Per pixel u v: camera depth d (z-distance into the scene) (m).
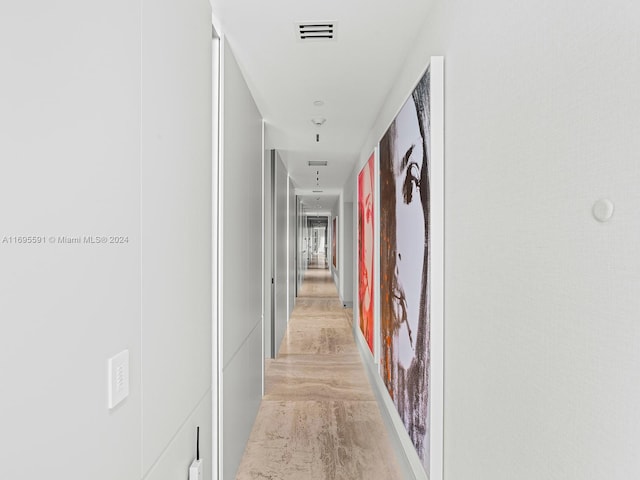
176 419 1.40
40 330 0.72
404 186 2.30
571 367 0.88
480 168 1.37
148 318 1.17
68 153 0.80
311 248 28.91
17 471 0.67
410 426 2.17
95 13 0.89
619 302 0.73
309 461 2.66
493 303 1.27
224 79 2.20
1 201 0.64
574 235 0.87
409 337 2.19
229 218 2.30
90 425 0.87
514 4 1.13
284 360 4.90
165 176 1.30
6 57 0.65
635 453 0.70
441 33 1.81
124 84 1.02
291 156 5.55
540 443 1.00
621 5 0.73
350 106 3.43
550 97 0.96
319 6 1.95
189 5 1.54
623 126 0.72
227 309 2.26
